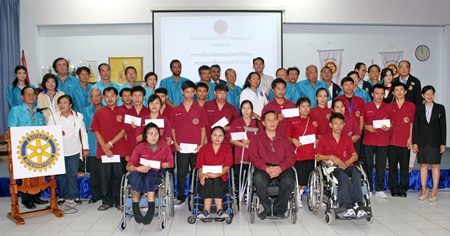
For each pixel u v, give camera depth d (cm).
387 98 530
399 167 540
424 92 474
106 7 773
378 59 863
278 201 392
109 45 810
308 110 452
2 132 730
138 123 432
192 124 454
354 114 501
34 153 407
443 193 522
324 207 461
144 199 382
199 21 768
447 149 831
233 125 456
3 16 731
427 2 831
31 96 440
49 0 774
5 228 385
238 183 456
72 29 806
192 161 465
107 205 457
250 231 370
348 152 426
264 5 781
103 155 440
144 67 813
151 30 811
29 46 780
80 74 552
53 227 388
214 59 771
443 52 875
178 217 422
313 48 845
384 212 431
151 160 380
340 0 800
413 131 480
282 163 403
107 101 443
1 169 600
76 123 464
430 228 373
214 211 410
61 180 476
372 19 812
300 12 791
